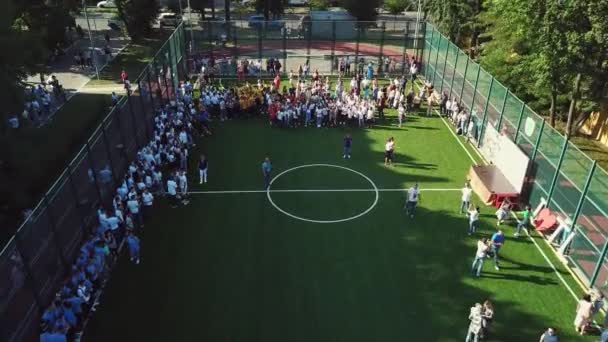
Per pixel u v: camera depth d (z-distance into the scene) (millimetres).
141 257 20797
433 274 20188
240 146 30984
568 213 21562
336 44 50094
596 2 24562
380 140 32094
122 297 18641
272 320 17719
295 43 49219
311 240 22094
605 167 30297
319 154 30094
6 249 15719
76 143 31062
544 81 29672
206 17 67875
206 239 22000
